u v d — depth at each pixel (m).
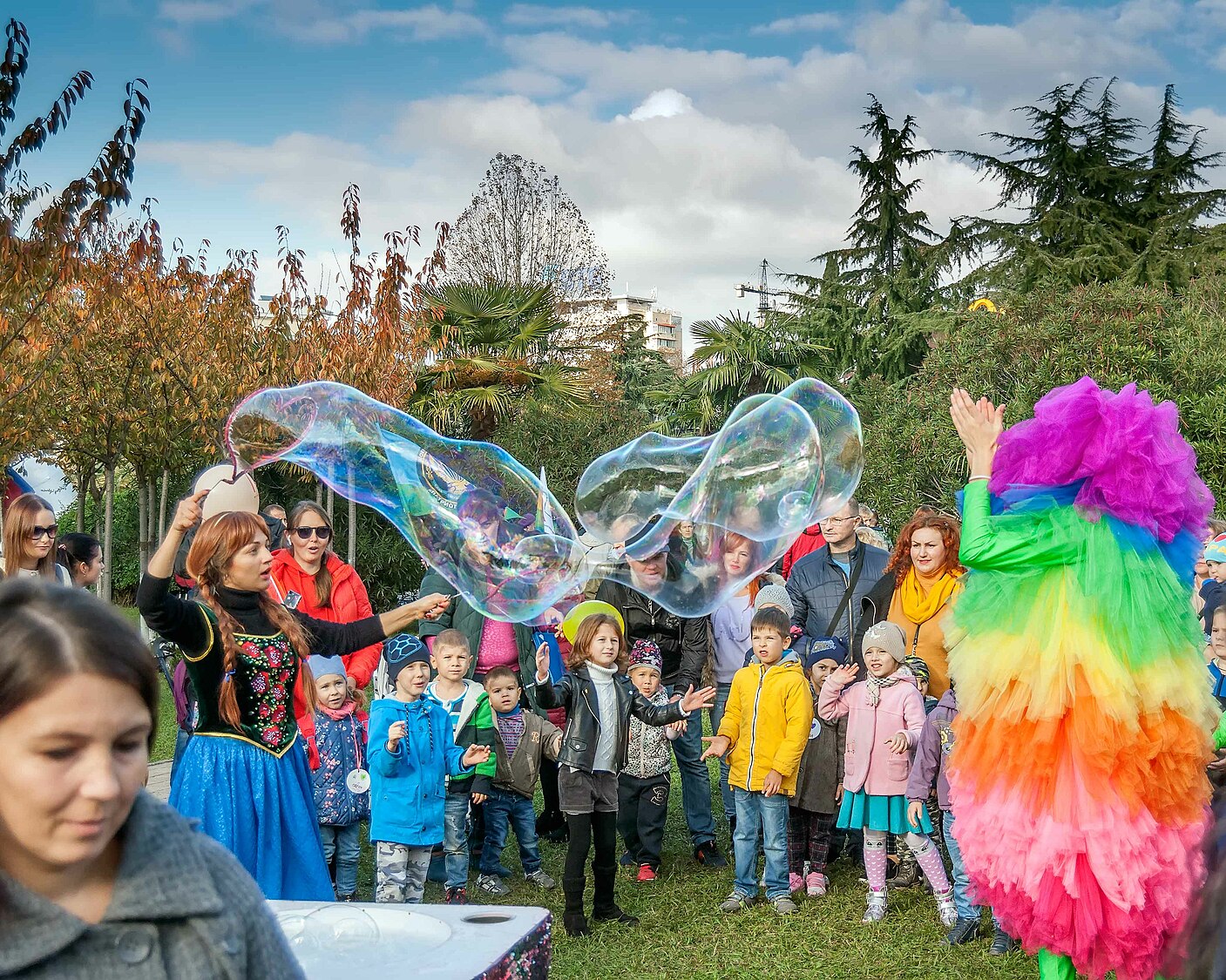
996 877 3.12
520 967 1.87
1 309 8.54
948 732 4.44
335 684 4.80
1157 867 2.94
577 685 4.75
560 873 5.43
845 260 28.00
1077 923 2.98
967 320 13.47
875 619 5.19
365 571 16.06
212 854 1.21
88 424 12.87
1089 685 3.00
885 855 4.62
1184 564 3.19
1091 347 11.35
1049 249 24.23
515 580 4.64
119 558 20.20
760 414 4.89
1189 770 3.04
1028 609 3.19
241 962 1.16
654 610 5.86
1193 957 1.77
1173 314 11.58
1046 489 3.18
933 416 11.67
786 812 4.89
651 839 5.39
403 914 2.00
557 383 16.41
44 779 1.02
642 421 17.44
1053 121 25.27
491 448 4.80
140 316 11.83
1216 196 24.34
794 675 4.88
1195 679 3.08
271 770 3.49
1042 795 3.04
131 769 1.08
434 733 4.72
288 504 15.43
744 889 4.86
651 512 4.98
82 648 1.04
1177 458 3.09
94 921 1.11
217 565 3.54
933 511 5.09
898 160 27.91
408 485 4.57
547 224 25.02
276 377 11.72
